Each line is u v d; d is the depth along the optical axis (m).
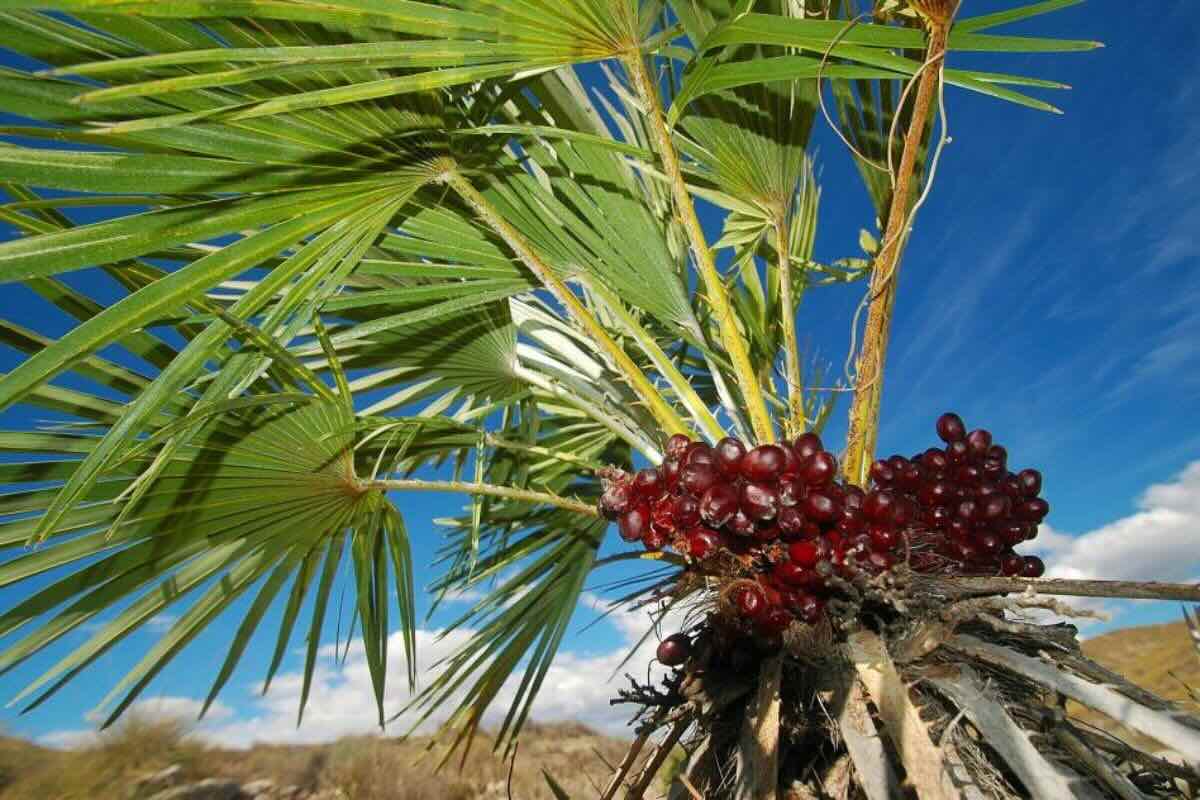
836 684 0.32
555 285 0.52
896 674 0.29
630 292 0.62
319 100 0.34
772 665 0.34
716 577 0.37
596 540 0.80
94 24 0.34
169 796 1.62
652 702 0.40
